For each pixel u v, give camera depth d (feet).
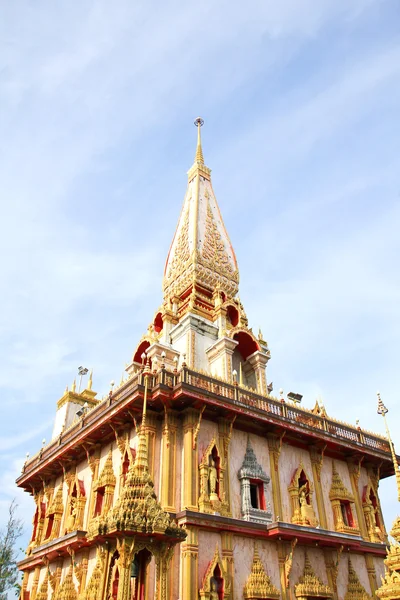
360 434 99.81
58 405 128.67
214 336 111.24
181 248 132.98
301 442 91.45
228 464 77.92
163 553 45.44
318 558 82.38
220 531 70.95
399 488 64.59
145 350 106.93
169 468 72.33
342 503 92.73
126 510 44.29
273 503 80.33
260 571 71.92
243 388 83.20
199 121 167.32
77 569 80.84
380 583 89.61
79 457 95.96
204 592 64.34
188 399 73.92
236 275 133.49
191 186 148.66
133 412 77.05
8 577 119.44
